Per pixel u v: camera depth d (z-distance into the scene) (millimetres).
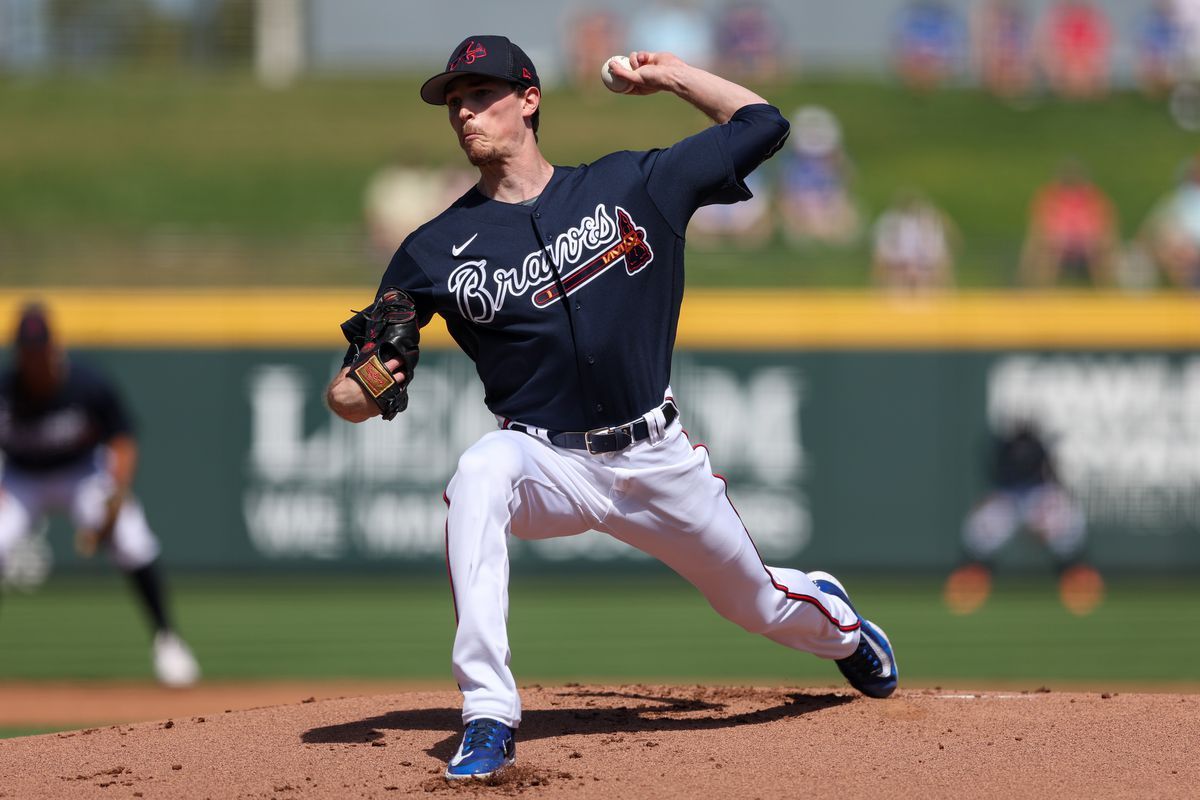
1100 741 13406
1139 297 49438
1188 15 75062
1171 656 35156
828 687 17094
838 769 12430
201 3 79250
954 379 47094
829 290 54312
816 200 60344
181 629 40125
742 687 17141
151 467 46281
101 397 31156
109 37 79750
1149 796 11594
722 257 56312
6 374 30828
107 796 12117
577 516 12961
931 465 47062
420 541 46812
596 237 12547
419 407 46875
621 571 47688
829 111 73312
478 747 11906
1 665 34906
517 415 12820
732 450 47188
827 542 47125
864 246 58656
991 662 34000
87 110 76312
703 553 13148
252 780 12477
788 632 14188
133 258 52438
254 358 46531
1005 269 56062
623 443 12633
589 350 12477
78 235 57000
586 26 73000
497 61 12383
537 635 38469
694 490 12891
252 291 50906
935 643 37000
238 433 46500
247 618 41969
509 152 12578
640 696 16516
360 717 15117
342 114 75688
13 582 46250
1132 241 64188
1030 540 47062
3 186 69625
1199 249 57594
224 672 33312
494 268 12500
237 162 72062
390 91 77938
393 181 59281
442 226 12719
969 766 12531
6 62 79500
